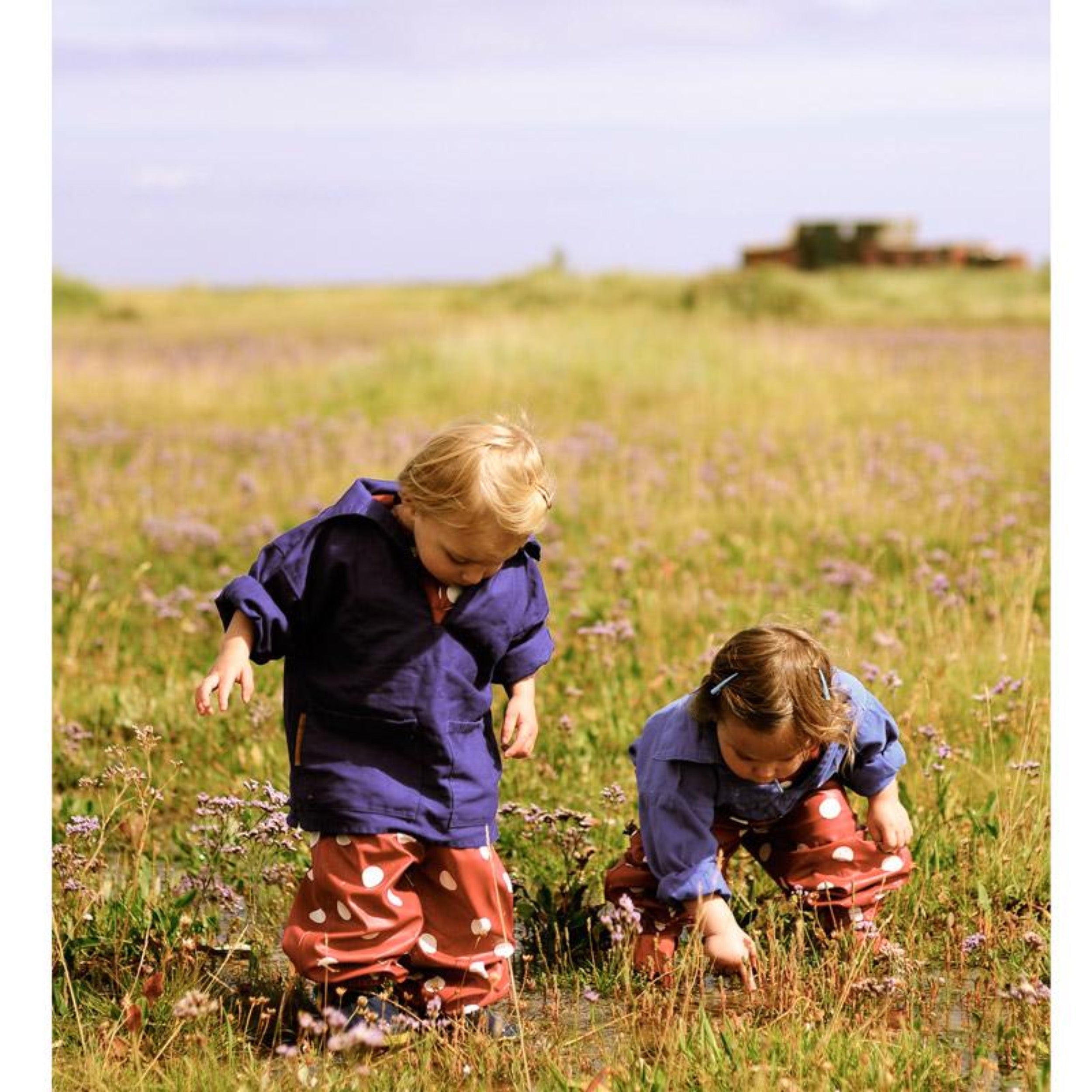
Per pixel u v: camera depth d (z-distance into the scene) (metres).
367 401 15.34
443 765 3.30
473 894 3.33
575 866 3.89
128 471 10.52
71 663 5.72
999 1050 3.17
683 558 7.50
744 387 15.41
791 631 3.37
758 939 3.52
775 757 3.33
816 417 13.04
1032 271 39.06
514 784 4.50
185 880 3.95
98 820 4.10
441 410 14.52
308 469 10.77
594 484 9.66
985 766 4.57
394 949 3.24
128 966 3.51
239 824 3.95
